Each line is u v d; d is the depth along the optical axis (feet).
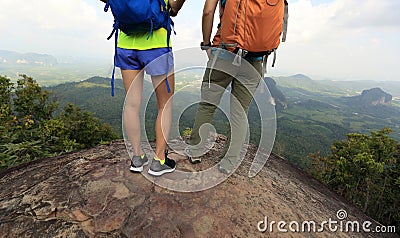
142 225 5.14
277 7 5.80
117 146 9.02
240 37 5.99
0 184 6.93
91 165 7.10
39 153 21.17
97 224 5.14
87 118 58.08
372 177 42.42
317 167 51.78
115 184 6.14
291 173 9.49
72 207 5.51
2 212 5.49
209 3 5.88
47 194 5.90
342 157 44.73
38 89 51.80
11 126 36.50
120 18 5.08
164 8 5.39
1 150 19.75
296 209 6.57
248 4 5.76
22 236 4.91
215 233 5.16
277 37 6.15
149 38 5.43
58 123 45.34
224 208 5.81
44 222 5.18
